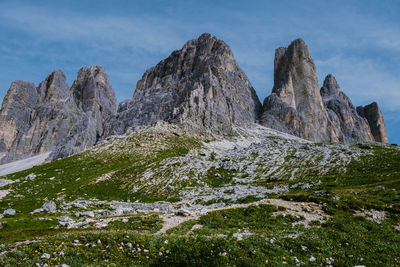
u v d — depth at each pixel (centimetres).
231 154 12475
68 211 6631
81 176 10950
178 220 3027
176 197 7850
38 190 9588
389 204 3644
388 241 2364
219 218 2923
